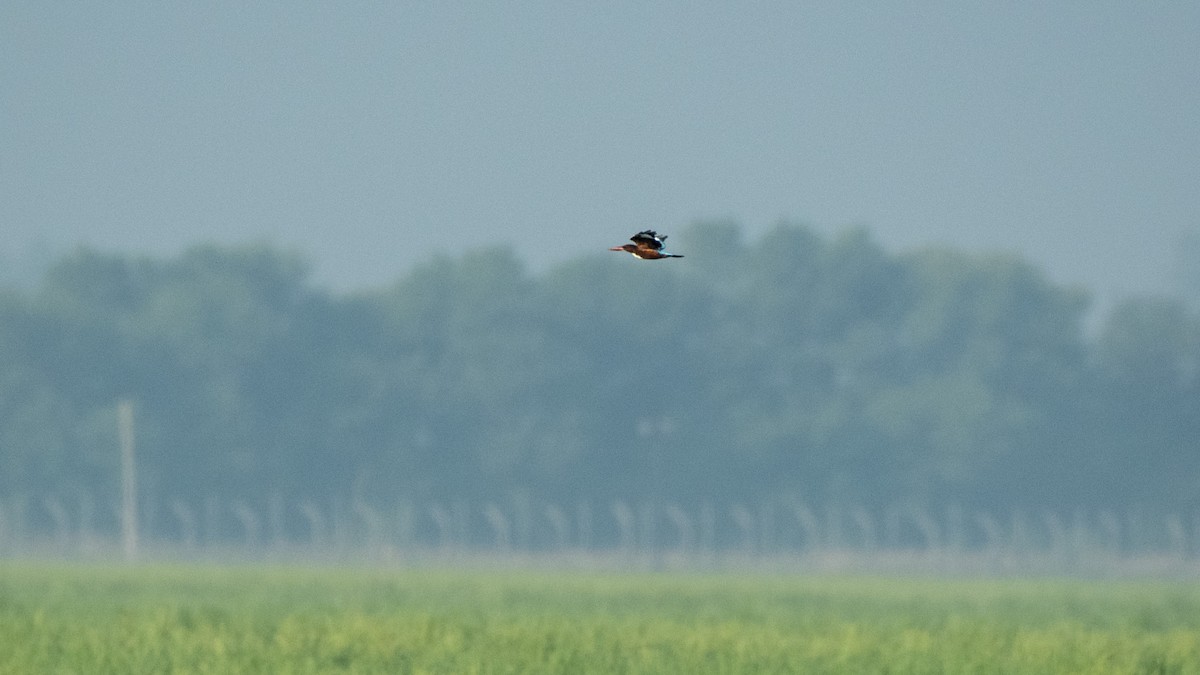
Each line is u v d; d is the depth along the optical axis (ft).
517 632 120.57
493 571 412.57
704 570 491.31
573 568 499.10
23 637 113.50
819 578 379.14
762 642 115.14
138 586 235.61
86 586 231.50
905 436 634.02
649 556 617.62
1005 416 632.38
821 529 628.28
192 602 183.62
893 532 623.77
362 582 266.57
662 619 148.36
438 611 164.25
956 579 386.73
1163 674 101.04
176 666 98.68
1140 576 469.98
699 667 101.45
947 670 100.53
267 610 160.35
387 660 103.76
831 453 637.71
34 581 245.45
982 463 624.59
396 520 632.79
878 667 103.19
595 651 109.09
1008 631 132.98
